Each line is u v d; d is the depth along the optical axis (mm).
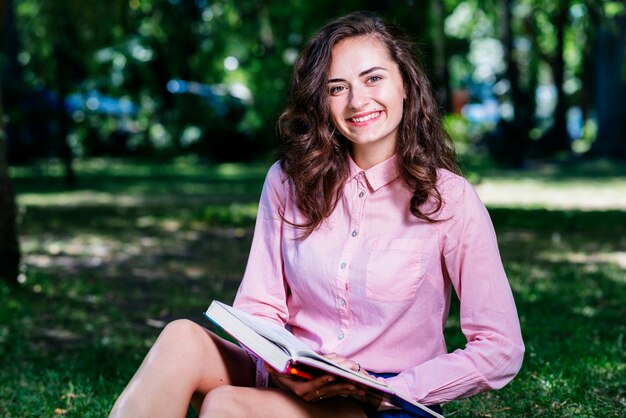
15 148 33250
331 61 2965
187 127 37938
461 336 6031
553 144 37875
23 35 25891
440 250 2881
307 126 3020
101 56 31297
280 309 3121
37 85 24500
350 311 2920
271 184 3150
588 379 4789
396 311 2867
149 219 14781
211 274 9242
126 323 6859
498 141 30969
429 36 16984
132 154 39844
